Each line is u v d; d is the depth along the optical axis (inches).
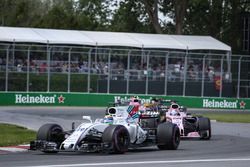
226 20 5880.9
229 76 4133.9
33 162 1248.2
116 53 3917.3
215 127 2647.6
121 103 1738.4
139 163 1245.1
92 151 1444.4
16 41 3759.8
